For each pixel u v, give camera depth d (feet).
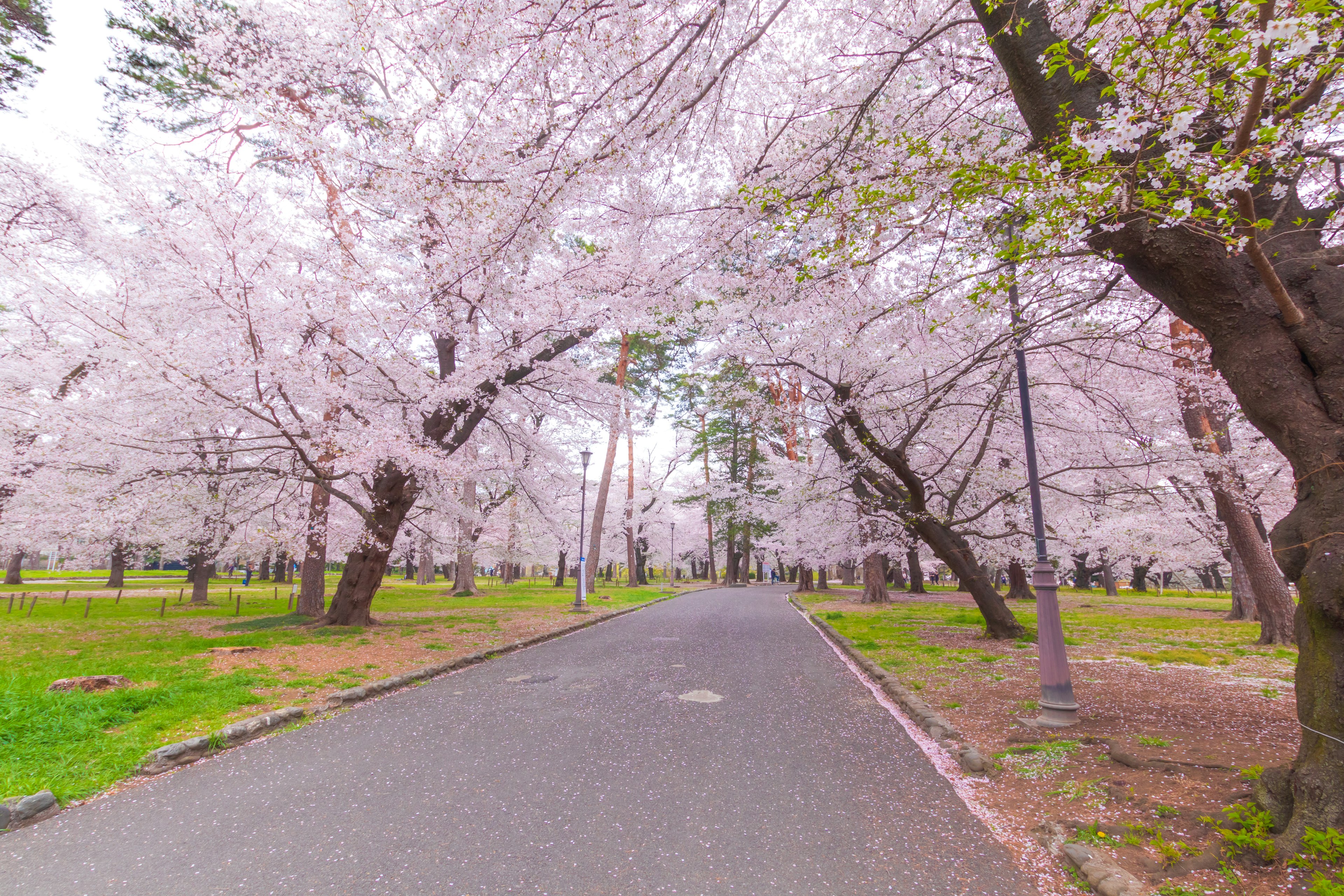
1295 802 9.93
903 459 34.40
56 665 24.34
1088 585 119.03
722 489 105.09
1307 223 12.21
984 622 47.67
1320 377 10.81
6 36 30.01
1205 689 22.52
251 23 25.21
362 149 20.36
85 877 9.50
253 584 104.47
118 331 28.86
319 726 18.01
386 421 38.32
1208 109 9.80
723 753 15.65
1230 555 50.85
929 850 10.43
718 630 44.42
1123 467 29.91
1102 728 17.26
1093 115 12.55
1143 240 11.96
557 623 45.50
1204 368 27.86
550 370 42.70
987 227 15.12
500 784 13.42
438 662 27.86
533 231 18.61
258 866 9.80
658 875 9.52
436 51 16.43
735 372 36.73
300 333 33.55
